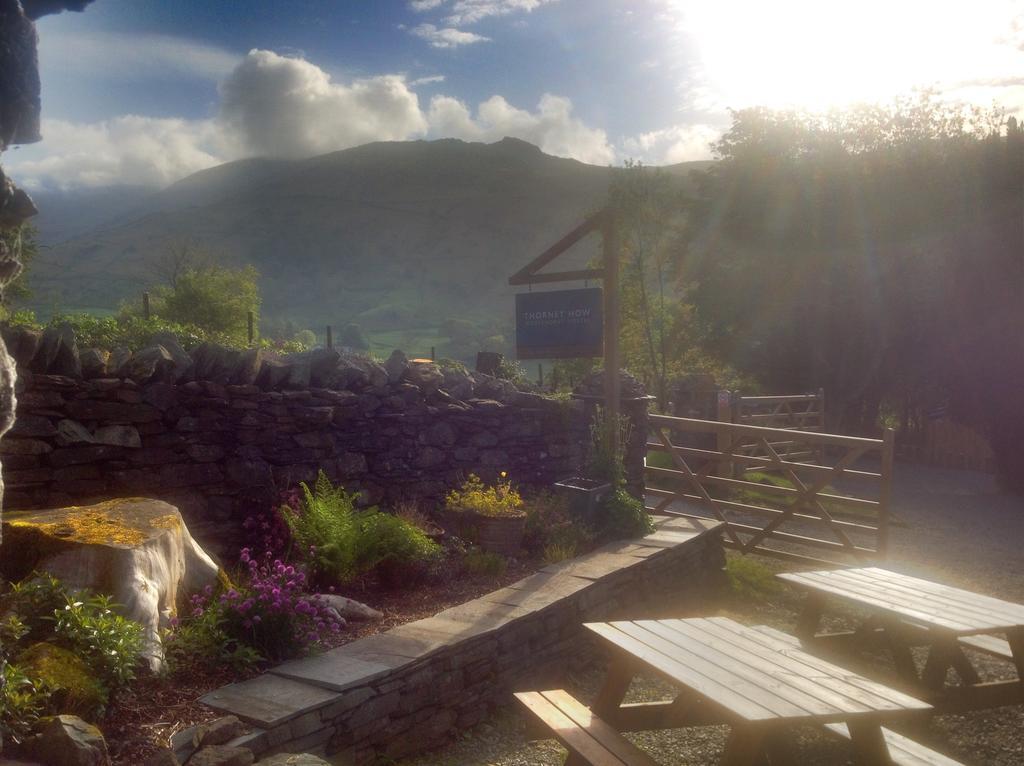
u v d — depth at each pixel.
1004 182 17.41
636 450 8.41
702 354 28.03
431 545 6.00
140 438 5.63
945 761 3.36
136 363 5.67
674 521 8.17
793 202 25.55
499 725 4.62
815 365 24.69
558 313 7.86
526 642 5.05
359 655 4.23
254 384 6.32
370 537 5.70
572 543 6.83
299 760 3.17
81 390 5.35
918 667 5.61
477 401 7.78
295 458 6.49
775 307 25.66
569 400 8.50
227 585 4.65
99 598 3.54
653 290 24.97
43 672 3.13
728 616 6.93
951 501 14.13
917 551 9.62
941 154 23.41
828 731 3.73
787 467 8.62
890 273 22.56
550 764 4.10
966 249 17.34
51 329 5.43
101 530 4.06
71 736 2.76
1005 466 15.99
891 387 24.44
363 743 3.87
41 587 3.56
